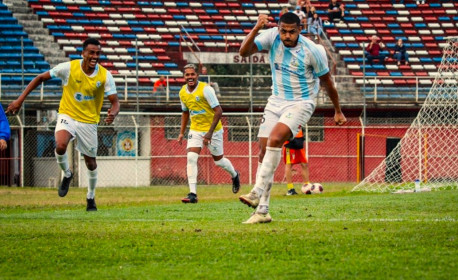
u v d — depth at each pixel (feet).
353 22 242.17
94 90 72.79
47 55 208.13
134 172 175.73
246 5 243.19
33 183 171.83
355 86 213.25
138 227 51.80
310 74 54.24
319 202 80.74
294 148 118.93
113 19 228.22
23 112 165.99
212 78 238.48
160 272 35.45
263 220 53.78
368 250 39.93
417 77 197.98
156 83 190.19
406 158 152.56
